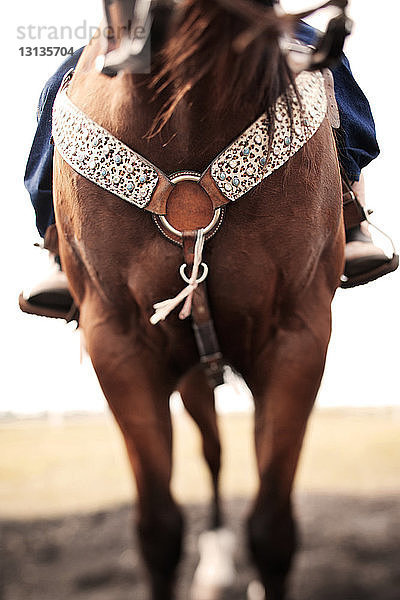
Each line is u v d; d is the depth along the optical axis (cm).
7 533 447
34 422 1148
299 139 217
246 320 227
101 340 232
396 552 393
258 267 219
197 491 559
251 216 216
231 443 826
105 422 1127
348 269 302
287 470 231
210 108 204
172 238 217
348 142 275
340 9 176
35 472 632
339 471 596
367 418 1078
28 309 310
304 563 383
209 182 213
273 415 229
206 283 220
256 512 233
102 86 224
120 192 217
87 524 463
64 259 245
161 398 239
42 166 272
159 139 212
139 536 244
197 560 412
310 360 228
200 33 168
